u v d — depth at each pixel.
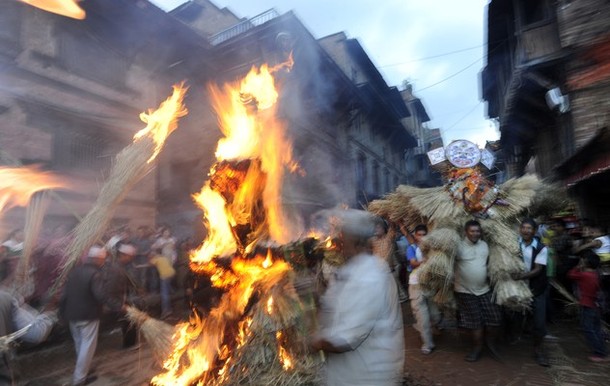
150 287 7.75
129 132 10.43
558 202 5.74
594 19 7.11
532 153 16.52
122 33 10.40
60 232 6.60
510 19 12.40
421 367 4.13
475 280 4.28
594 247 5.41
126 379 4.12
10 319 3.06
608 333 4.94
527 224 4.36
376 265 2.05
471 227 4.31
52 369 4.50
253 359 3.13
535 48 9.59
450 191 5.11
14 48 8.09
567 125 10.30
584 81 7.42
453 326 5.44
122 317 5.11
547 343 4.72
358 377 1.90
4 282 3.92
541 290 4.23
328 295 2.15
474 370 4.00
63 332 5.36
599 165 7.16
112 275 4.36
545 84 9.97
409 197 5.67
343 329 1.86
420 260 5.00
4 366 3.04
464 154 5.27
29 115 8.14
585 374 3.81
